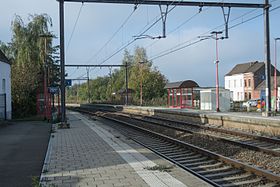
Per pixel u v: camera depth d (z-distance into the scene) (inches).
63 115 973.2
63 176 369.1
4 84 1368.1
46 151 543.8
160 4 858.8
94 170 394.0
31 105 1588.3
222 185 353.7
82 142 645.9
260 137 653.3
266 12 1040.2
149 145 649.0
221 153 556.4
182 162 480.4
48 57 1787.6
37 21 1755.7
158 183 328.8
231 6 914.7
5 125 1077.8
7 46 1888.5
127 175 364.8
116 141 656.4
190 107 1792.6
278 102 1625.2
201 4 878.4
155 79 2883.9
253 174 389.7
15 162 454.6
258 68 3408.0
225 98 1673.2
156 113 1542.8
